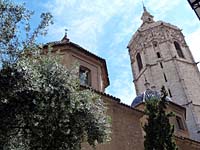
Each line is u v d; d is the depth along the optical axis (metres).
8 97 8.55
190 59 64.44
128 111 21.61
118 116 20.70
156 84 58.22
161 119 16.86
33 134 9.21
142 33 70.00
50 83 9.62
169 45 64.81
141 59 66.12
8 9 10.15
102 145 18.09
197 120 50.53
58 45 21.70
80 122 10.27
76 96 10.34
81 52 22.61
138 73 65.50
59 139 9.60
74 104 9.99
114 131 19.44
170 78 58.31
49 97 9.30
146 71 61.56
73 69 11.21
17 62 9.11
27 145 9.22
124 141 19.53
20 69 8.90
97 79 22.62
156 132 16.30
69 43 21.94
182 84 56.34
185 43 68.75
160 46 65.44
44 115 9.22
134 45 71.00
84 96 11.05
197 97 55.41
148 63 62.69
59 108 9.47
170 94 55.81
